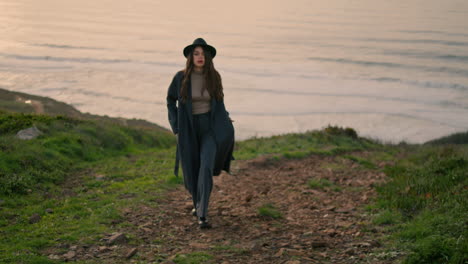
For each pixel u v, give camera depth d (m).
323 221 5.43
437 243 3.71
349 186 8.38
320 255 4.02
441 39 143.50
